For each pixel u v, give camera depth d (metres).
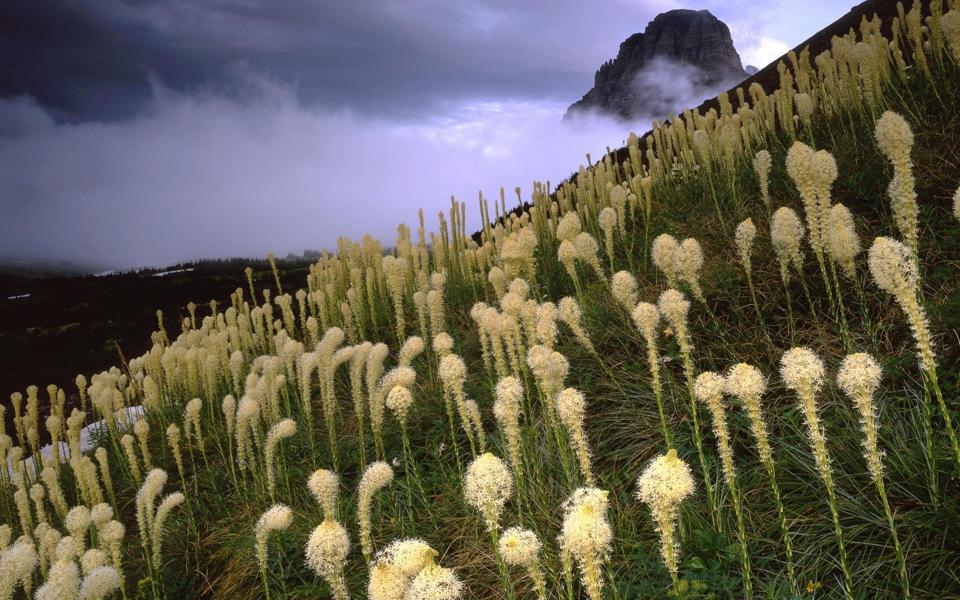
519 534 1.77
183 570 4.55
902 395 3.29
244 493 5.06
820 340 3.88
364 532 2.70
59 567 3.06
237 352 5.71
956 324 3.42
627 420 3.95
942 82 5.89
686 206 6.69
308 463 5.05
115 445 6.37
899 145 3.06
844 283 4.25
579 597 2.92
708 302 4.63
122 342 20.38
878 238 2.20
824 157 3.31
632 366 4.35
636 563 2.95
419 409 4.98
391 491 4.17
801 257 3.90
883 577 2.57
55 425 6.25
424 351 5.76
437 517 3.88
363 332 6.65
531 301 3.55
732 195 5.79
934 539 2.57
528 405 4.18
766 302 4.36
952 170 4.70
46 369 17.72
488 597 3.20
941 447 2.82
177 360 7.12
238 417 4.53
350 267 8.04
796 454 3.19
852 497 2.85
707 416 3.70
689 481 1.86
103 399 6.37
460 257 7.34
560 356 3.00
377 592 1.62
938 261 4.09
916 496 2.74
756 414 2.22
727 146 5.61
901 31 8.05
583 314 4.73
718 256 5.08
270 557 4.12
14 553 3.44
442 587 1.52
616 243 6.32
